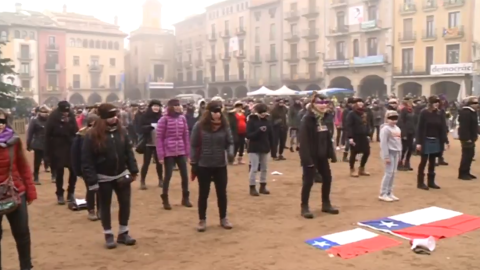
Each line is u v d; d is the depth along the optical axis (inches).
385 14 1731.1
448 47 1574.8
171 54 2965.1
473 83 1473.9
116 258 231.0
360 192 385.1
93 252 241.1
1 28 2268.7
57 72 2449.6
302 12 2036.2
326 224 288.4
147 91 2819.9
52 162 348.5
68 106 345.1
